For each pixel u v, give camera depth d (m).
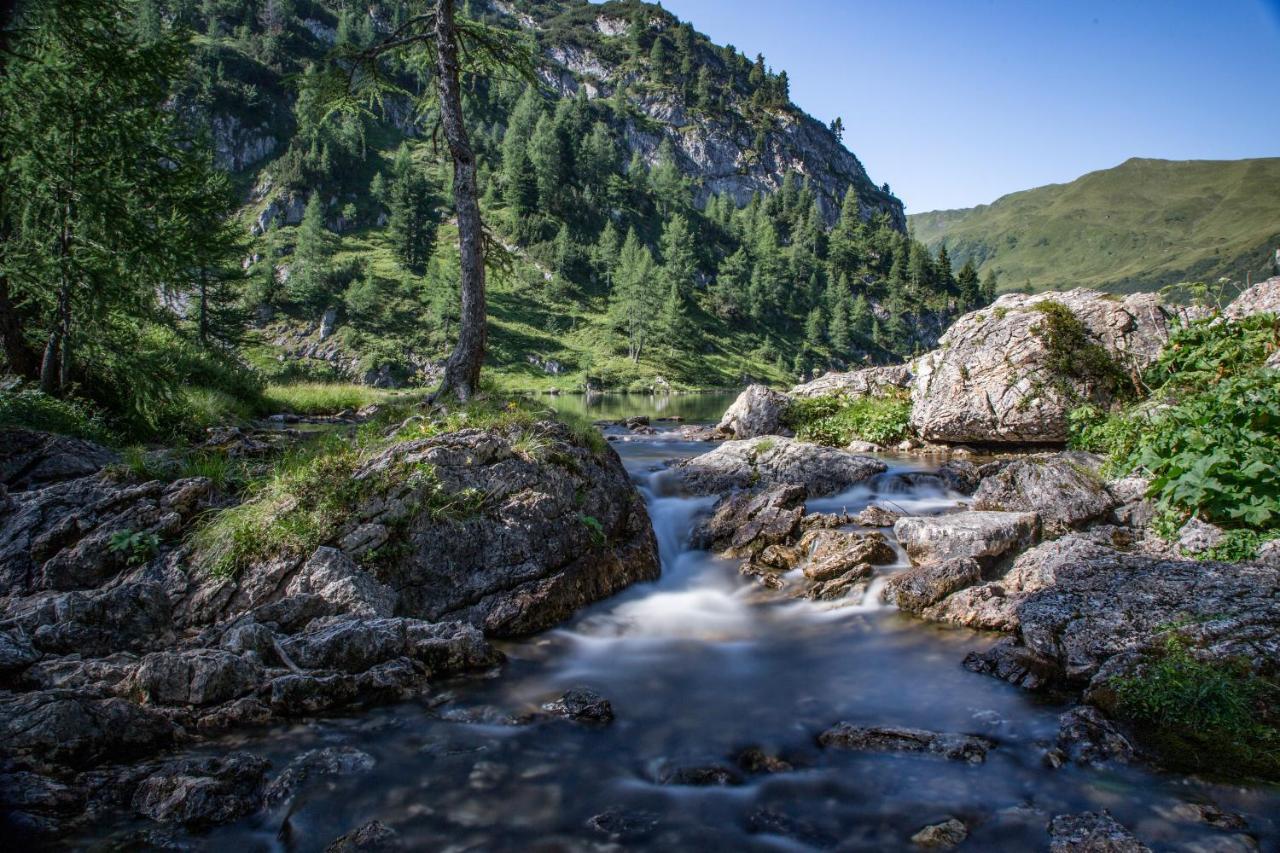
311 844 4.04
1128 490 9.98
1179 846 3.90
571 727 5.58
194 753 4.91
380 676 6.01
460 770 4.89
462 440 8.63
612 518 9.47
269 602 6.91
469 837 4.15
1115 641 6.10
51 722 4.54
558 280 149.62
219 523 7.47
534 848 4.05
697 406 58.59
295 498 7.69
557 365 122.12
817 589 8.76
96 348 14.23
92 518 7.35
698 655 7.20
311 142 157.38
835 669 6.74
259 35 185.25
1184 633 5.79
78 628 5.99
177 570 7.00
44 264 12.80
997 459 15.82
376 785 4.67
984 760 4.92
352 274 128.38
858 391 22.12
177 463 8.59
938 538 9.18
